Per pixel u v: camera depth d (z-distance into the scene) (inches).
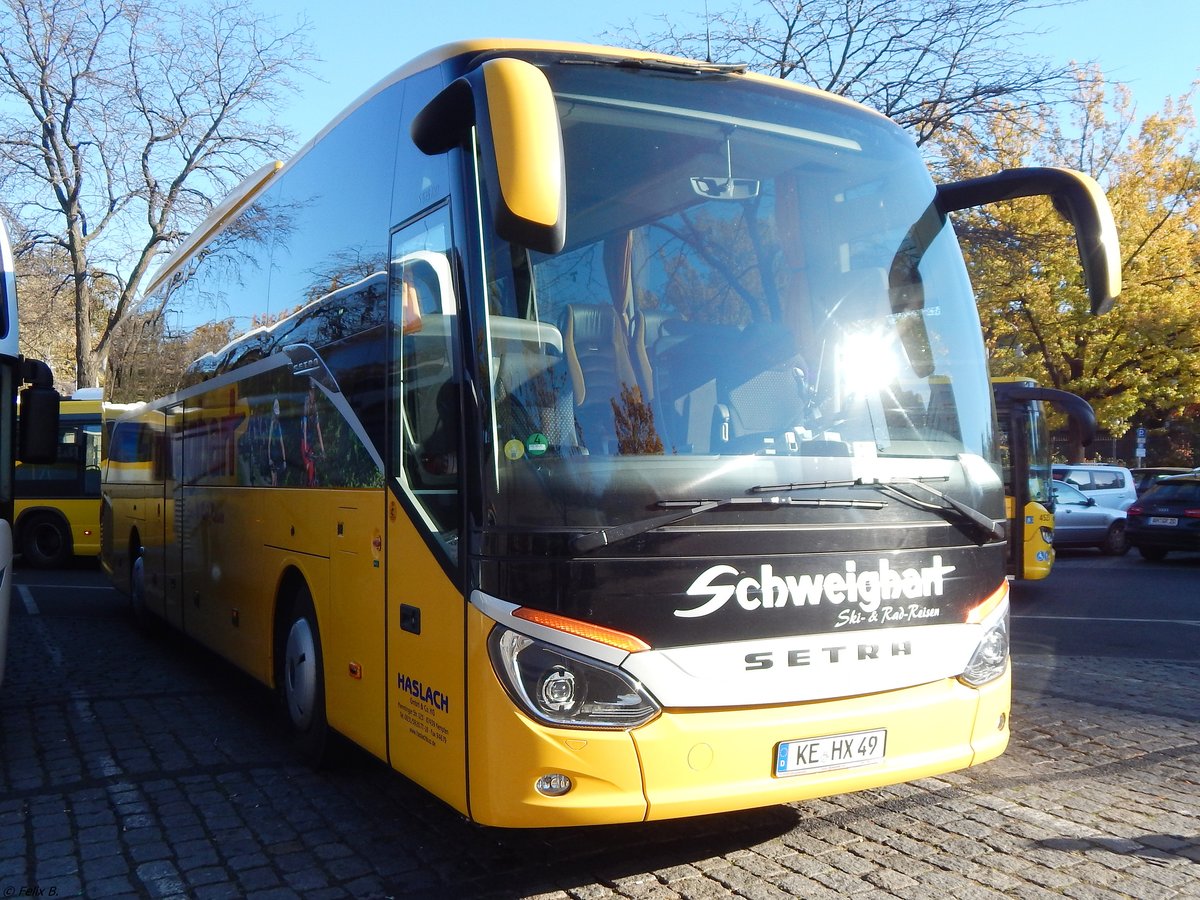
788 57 710.5
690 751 147.2
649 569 147.6
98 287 1396.4
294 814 201.0
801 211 184.7
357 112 219.1
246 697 303.9
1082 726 268.2
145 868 174.6
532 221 131.9
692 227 172.9
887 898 163.2
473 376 153.4
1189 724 271.1
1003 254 796.6
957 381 187.6
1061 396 286.0
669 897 163.3
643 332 163.0
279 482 242.5
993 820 198.4
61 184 1025.5
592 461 150.1
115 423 460.4
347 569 198.8
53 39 970.1
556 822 143.5
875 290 187.0
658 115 176.4
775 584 154.9
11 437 248.4
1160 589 592.1
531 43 179.2
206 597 304.7
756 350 170.4
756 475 156.8
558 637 143.5
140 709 287.9
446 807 205.3
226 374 291.6
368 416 192.7
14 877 170.9
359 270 203.6
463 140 163.0
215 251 322.0
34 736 257.9
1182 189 1104.8
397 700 174.2
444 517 159.8
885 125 202.4
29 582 616.4
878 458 169.0
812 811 202.8
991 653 176.6
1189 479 754.8
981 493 178.5
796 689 155.1
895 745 162.7
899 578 165.6
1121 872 174.2
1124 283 1091.9
